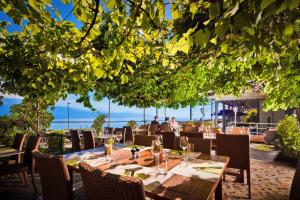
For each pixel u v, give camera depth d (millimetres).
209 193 1521
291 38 2305
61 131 9188
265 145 7906
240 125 15164
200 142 3275
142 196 1162
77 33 2236
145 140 3830
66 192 1852
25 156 4098
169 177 1867
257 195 3637
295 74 2979
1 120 6992
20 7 1359
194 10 1691
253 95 11117
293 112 12078
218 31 1224
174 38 1773
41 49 2912
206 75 5750
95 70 2346
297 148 5520
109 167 2205
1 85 4520
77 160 2533
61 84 3730
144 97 7730
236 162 3713
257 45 1414
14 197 3717
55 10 1739
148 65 5285
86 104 4836
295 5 949
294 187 1863
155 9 1726
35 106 7523
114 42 2344
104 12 2377
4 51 3057
